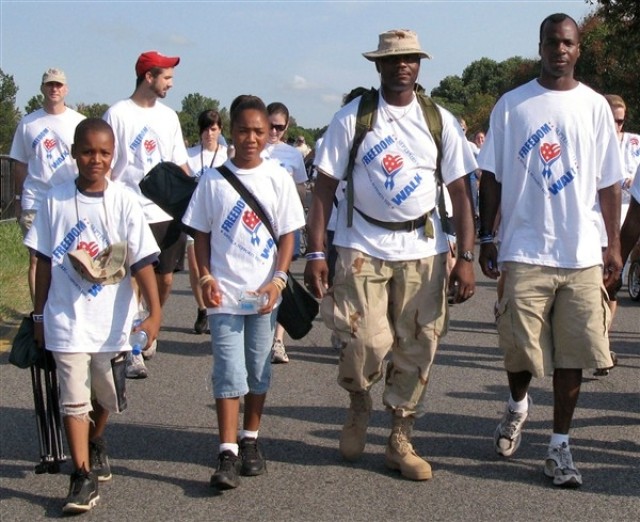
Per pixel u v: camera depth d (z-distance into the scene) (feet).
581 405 21.83
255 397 16.93
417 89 16.65
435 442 18.88
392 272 16.53
